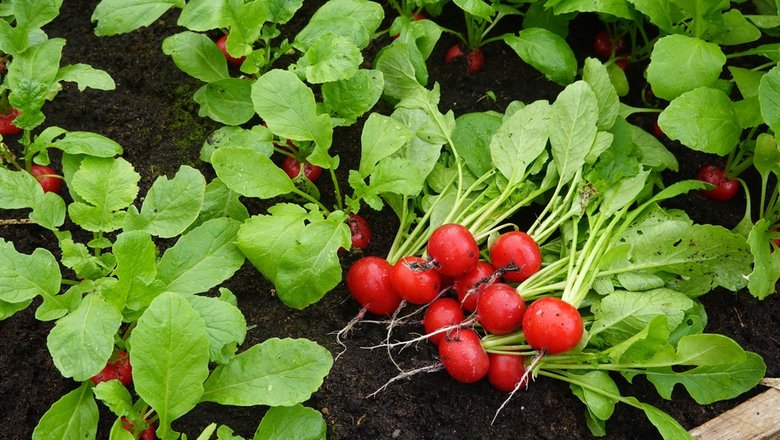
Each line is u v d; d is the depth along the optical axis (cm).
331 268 73
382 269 74
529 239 74
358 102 77
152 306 66
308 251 73
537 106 79
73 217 72
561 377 74
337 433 72
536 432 73
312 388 69
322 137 75
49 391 72
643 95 87
